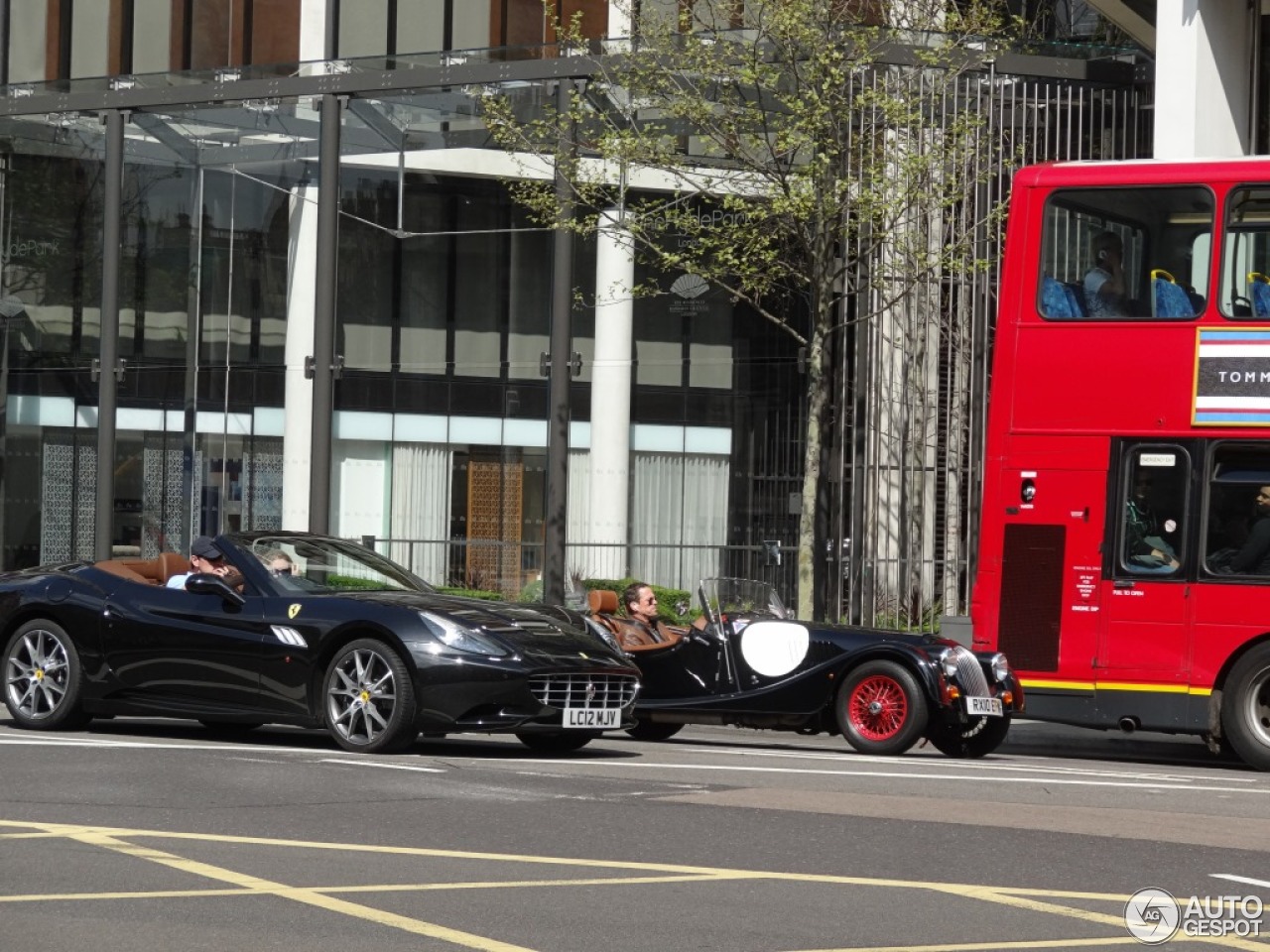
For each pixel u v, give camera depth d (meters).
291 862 8.98
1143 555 18.06
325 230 31.70
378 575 15.94
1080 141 30.05
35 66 37.44
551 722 14.41
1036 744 20.94
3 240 35.19
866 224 26.28
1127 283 18.28
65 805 10.83
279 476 32.84
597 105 28.61
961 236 27.27
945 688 16.56
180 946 7.01
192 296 33.50
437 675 14.22
